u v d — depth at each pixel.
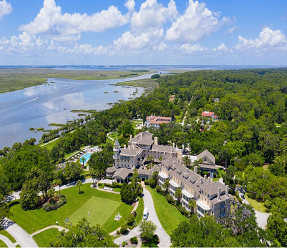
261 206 127.94
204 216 105.31
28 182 131.75
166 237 104.94
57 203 129.75
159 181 147.00
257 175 142.62
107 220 117.56
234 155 175.75
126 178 155.75
